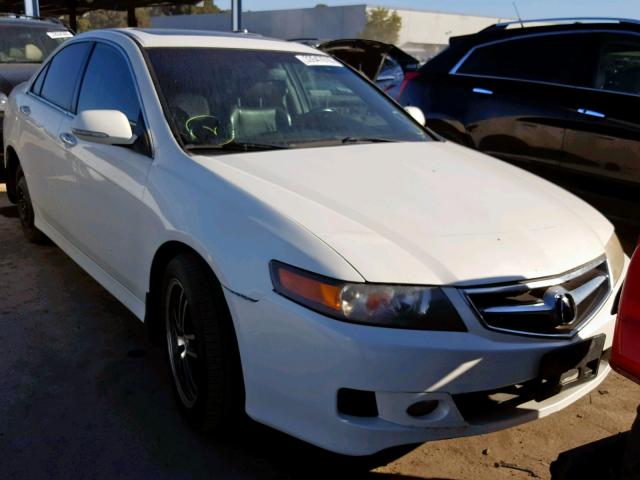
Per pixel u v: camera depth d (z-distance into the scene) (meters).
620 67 4.88
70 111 3.99
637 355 1.80
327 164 2.98
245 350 2.36
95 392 3.06
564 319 2.32
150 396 3.04
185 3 25.84
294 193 2.58
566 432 2.88
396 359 2.11
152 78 3.28
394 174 2.94
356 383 2.12
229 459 2.62
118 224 3.22
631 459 1.82
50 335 3.60
